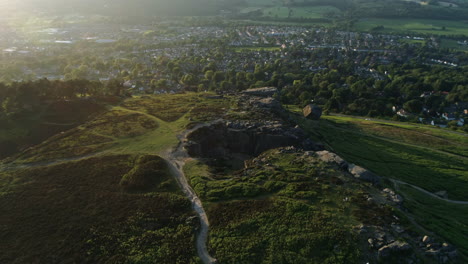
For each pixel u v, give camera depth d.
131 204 54.34
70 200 55.22
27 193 57.03
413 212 57.94
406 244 44.97
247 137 85.00
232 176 65.06
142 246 46.06
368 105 163.38
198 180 61.25
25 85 104.19
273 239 46.59
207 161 73.38
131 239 47.12
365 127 131.75
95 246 45.91
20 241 46.62
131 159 69.62
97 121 93.38
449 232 53.69
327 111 155.62
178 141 79.56
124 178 61.03
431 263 44.00
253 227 48.84
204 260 44.16
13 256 44.22
